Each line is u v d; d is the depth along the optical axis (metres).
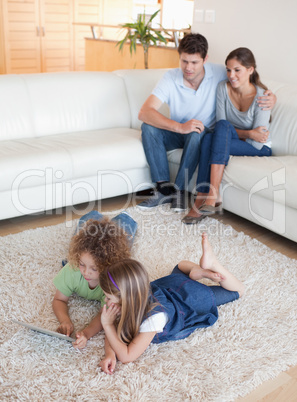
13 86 3.11
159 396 1.50
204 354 1.71
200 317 1.82
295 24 3.59
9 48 6.75
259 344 1.78
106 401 1.47
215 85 3.08
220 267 1.95
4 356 1.62
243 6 3.93
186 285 1.86
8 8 6.56
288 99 3.09
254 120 2.98
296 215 2.50
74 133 3.30
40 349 1.68
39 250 2.37
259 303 2.04
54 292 2.03
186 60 2.91
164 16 7.52
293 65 3.70
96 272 1.70
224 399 1.50
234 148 2.90
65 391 1.49
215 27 4.22
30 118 3.15
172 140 3.12
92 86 3.45
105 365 1.58
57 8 6.97
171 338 1.74
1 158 2.52
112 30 7.62
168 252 2.44
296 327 1.89
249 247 2.56
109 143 2.94
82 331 1.72
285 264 2.40
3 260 2.25
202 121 3.16
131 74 3.67
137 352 1.60
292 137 3.00
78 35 7.32
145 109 3.03
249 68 2.88
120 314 1.60
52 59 7.20
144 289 1.55
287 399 1.54
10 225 2.71
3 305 1.91
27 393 1.47
